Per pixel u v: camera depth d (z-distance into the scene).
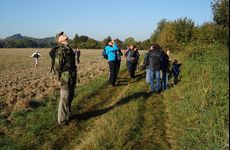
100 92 14.27
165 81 14.63
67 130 8.82
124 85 16.69
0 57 64.88
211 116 8.16
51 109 10.86
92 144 7.50
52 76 24.05
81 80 19.31
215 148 6.74
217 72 12.16
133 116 9.69
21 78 23.17
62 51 8.95
